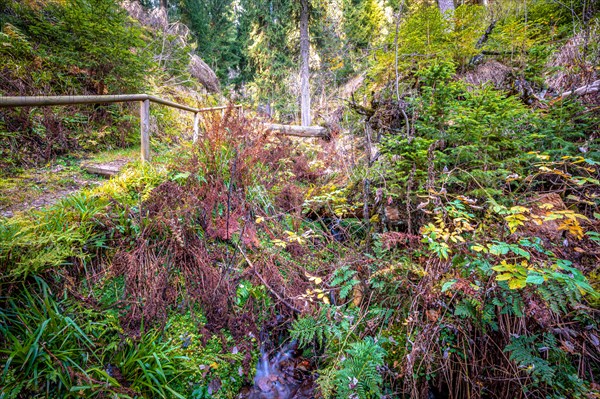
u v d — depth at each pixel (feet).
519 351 4.93
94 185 9.83
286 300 7.93
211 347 6.63
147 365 5.57
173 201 8.52
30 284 5.80
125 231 7.48
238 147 10.67
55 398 4.77
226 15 63.87
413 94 10.73
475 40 15.71
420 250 6.92
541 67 12.43
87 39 15.30
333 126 20.94
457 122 8.31
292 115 45.93
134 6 34.14
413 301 6.25
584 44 11.94
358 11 40.09
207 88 39.68
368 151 11.60
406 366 5.72
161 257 7.47
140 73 18.20
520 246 5.72
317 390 6.16
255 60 44.39
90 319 5.96
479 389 5.47
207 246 8.35
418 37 14.67
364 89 18.80
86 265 6.73
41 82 14.58
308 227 11.04
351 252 8.75
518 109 8.27
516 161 7.55
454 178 7.50
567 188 7.33
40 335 5.07
